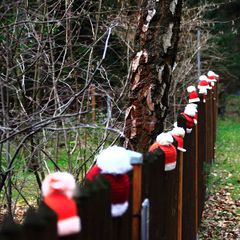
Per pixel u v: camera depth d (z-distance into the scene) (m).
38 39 5.91
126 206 2.82
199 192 7.37
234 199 9.18
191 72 14.23
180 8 5.80
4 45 5.81
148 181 3.36
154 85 5.75
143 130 5.75
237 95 22.80
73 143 7.38
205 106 9.12
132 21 8.12
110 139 6.75
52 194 2.08
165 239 4.07
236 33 19.97
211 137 11.09
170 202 4.31
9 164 5.29
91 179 2.54
